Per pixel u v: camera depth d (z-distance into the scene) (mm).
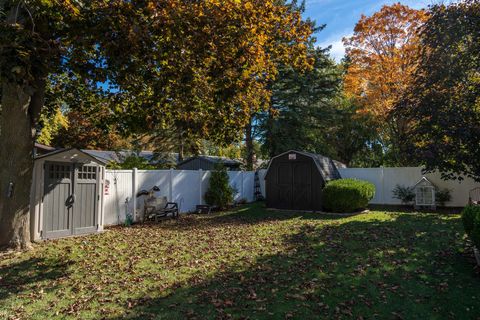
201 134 9586
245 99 8938
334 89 22094
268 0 6676
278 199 14383
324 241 7480
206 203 14773
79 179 9102
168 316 3842
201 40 5992
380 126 22422
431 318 3668
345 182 12938
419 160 8609
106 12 5531
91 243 7797
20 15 6250
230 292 4531
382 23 17688
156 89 6746
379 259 5898
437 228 8633
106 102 9672
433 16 8500
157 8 5559
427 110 8117
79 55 6051
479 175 7934
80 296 4516
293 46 7953
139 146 23344
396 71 17469
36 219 8078
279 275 5184
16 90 7023
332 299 4227
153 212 11422
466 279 4785
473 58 7922
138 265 5895
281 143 21625
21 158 7191
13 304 4258
